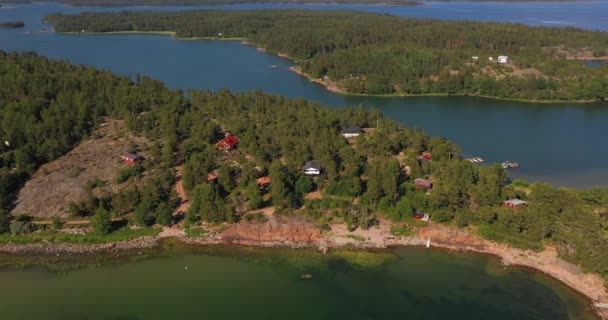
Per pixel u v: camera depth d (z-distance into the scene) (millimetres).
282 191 111562
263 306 85750
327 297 87812
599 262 88812
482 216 103188
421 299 86625
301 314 83875
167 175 119250
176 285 91062
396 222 107562
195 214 108625
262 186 120812
